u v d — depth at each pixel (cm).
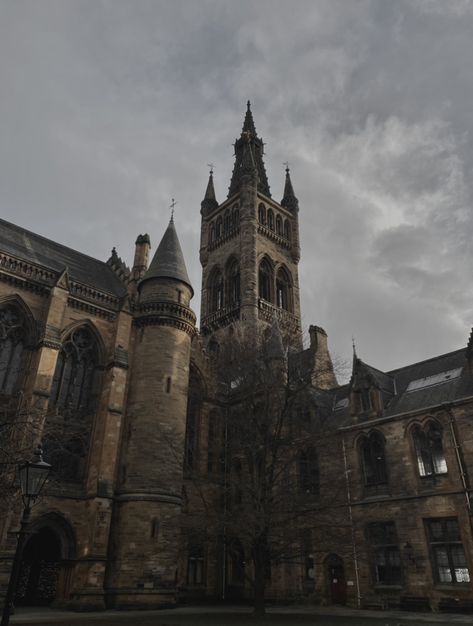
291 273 7969
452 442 3412
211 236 8494
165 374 4028
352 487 3784
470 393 3569
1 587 2861
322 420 4084
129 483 3591
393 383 4444
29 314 3703
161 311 4250
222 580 4156
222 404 4753
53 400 3669
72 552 3306
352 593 3541
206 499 4238
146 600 3269
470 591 3041
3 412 2412
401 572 3388
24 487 1574
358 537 3644
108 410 3697
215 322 7369
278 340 4316
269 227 8100
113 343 4022
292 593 3812
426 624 2381
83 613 2941
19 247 4312
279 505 3225
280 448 3650
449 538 3259
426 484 3466
